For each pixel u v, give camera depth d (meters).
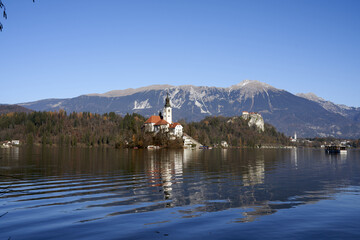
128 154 122.31
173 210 24.91
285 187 36.06
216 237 18.66
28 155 106.62
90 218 22.67
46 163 70.81
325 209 25.12
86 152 140.50
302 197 29.95
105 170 55.34
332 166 68.12
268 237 18.59
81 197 30.08
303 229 20.03
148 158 93.88
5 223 21.50
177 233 19.39
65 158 90.50
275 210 24.88
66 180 42.03
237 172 52.84
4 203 27.48
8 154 113.31
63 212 24.36
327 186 36.84
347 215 23.27
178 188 35.25
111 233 19.41
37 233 19.42
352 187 36.06
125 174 49.06
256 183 39.28
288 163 77.81
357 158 109.31
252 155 129.12
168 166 64.44
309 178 44.66
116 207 25.94
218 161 82.94
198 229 20.14
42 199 29.14
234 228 20.30
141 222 21.69
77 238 18.53
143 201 28.25
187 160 85.75
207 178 44.38
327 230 19.81
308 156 127.12
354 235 18.88
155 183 39.22
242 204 27.00
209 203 27.42
